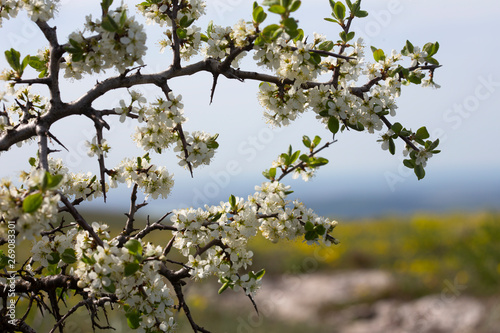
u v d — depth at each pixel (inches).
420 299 442.0
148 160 116.4
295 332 398.6
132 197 113.7
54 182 74.2
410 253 590.9
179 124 105.9
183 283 110.0
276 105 118.8
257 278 114.5
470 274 459.5
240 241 112.5
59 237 100.0
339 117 117.3
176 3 113.1
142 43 90.5
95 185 117.3
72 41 90.5
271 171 120.0
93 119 96.3
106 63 92.9
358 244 667.4
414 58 129.8
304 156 116.5
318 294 487.2
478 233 555.2
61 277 106.6
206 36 123.1
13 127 97.0
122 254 87.3
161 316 96.8
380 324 405.4
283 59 113.7
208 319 415.2
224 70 111.2
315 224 116.6
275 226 116.6
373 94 120.9
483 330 353.7
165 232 427.2
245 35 109.5
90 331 281.4
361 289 484.4
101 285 86.9
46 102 115.4
